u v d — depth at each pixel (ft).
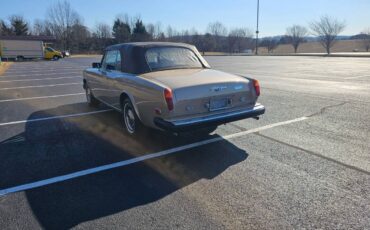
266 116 21.70
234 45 236.63
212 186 11.60
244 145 15.90
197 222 9.35
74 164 13.89
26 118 22.65
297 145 15.71
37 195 11.17
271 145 15.80
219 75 15.87
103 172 13.03
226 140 16.75
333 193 10.84
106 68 20.54
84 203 10.57
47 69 75.31
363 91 32.55
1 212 10.09
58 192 11.35
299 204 10.19
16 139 17.52
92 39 236.02
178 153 15.07
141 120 16.02
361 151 14.70
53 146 16.26
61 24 229.45
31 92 35.91
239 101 15.57
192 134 17.88
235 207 10.11
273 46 238.68
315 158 13.98
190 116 14.11
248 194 10.93
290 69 64.18
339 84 38.52
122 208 10.23
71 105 27.43
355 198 10.49
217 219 9.48
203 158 14.38
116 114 23.50
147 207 10.26
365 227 8.93
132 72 16.71
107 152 15.34
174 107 13.56
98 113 23.95
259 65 79.05
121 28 240.94
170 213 9.86
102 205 10.43
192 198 10.77
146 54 16.85
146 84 14.78
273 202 10.34
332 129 18.30
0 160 14.40
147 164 13.82
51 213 10.00
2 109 26.04
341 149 15.02
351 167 12.95
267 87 36.27
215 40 239.91
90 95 26.02
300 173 12.48
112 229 9.12
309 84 38.83
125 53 17.60
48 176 12.69
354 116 21.34
